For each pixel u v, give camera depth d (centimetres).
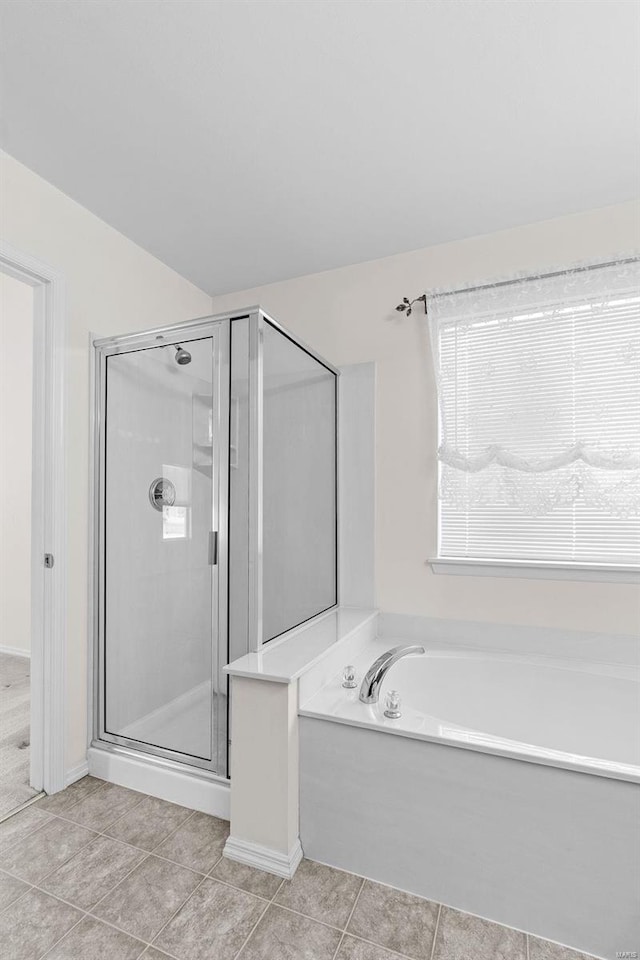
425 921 145
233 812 170
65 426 210
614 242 223
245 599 192
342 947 136
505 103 167
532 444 230
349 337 278
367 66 153
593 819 136
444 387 249
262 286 304
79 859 167
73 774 211
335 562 271
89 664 221
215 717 194
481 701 223
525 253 240
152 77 156
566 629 226
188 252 265
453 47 147
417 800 156
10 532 376
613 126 177
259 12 135
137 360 217
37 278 205
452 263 255
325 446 261
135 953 133
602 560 221
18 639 375
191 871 162
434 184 211
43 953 133
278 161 196
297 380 229
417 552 257
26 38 143
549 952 136
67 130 178
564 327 228
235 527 195
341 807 165
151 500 212
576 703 208
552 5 134
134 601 213
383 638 258
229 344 198
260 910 148
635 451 209
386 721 163
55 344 207
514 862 144
